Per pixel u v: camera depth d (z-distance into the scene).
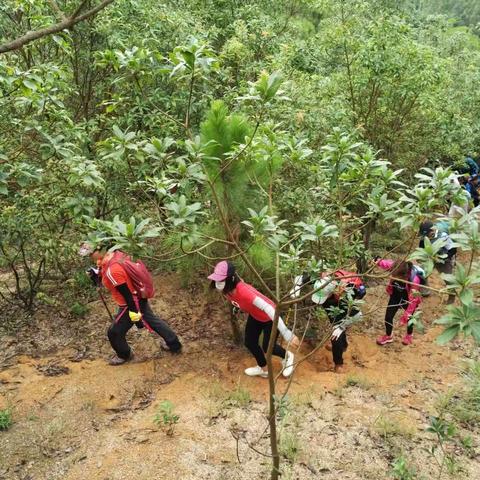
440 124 8.19
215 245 5.26
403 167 8.31
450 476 3.67
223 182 4.46
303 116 5.72
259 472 3.65
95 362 5.07
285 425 4.12
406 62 6.60
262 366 4.76
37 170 4.23
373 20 6.77
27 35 2.12
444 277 2.10
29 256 6.15
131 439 3.96
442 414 4.37
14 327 5.67
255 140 3.54
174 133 5.90
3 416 4.12
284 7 9.57
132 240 2.45
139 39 5.88
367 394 4.70
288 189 5.16
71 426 4.14
